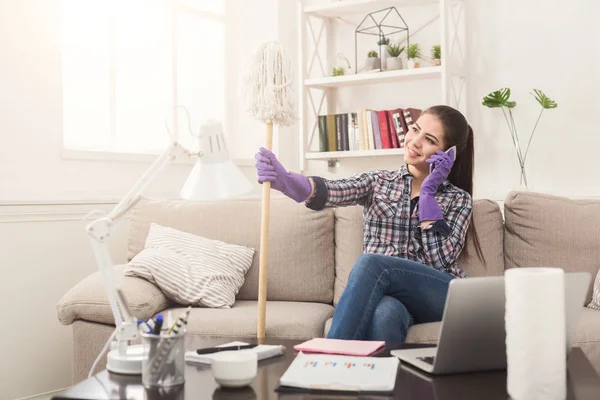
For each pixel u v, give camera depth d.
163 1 3.84
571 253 2.60
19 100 3.00
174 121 3.92
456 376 1.45
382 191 2.54
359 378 1.38
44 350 3.07
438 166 2.42
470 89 3.85
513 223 2.68
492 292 1.39
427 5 3.96
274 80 2.26
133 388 1.37
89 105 3.48
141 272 2.54
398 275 2.17
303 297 2.78
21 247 2.98
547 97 3.57
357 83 4.12
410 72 3.76
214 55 4.18
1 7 2.93
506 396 1.29
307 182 2.40
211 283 2.58
